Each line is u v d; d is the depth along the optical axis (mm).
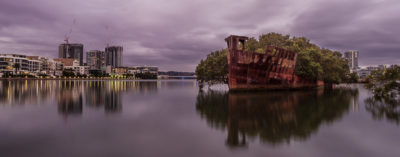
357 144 10938
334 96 33781
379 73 33281
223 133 12859
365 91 46219
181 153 9758
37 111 20078
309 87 52500
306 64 48000
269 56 41031
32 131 13164
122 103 26281
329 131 13227
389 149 10234
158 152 9867
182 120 16344
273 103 25422
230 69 38531
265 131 13281
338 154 9695
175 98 32156
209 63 54875
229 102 26531
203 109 21484
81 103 25984
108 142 11211
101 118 17047
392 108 21578
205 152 9906
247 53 39344
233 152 9898
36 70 198375
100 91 47406
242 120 16281
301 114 18547
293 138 11898
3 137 11953
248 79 40000
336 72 62625
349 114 18500
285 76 43812
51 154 9594
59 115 18234
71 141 11320
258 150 10156
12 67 167875
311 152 9898
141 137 12070
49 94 37656
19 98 30812
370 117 17188
